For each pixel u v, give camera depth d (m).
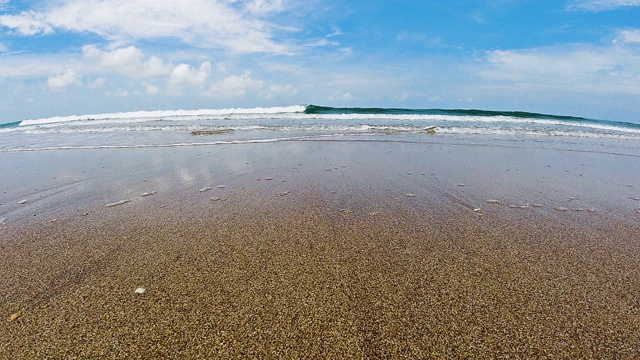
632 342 2.58
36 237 4.61
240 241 4.39
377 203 5.94
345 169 8.48
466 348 2.52
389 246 4.24
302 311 2.94
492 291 3.24
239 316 2.88
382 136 14.29
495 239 4.46
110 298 3.14
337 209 5.63
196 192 6.64
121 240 4.46
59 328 2.75
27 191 6.96
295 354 2.46
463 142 13.07
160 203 6.00
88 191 6.85
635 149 12.40
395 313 2.91
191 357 2.44
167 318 2.86
